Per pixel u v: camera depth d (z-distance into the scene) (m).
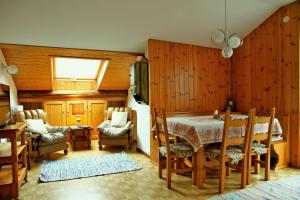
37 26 3.24
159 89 4.05
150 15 3.38
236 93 4.73
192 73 4.41
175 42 4.21
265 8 3.69
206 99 4.57
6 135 2.49
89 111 5.84
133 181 3.06
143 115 4.46
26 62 4.25
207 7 3.41
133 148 4.95
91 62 5.20
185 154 2.83
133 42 3.98
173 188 2.82
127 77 5.40
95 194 2.68
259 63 4.17
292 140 3.61
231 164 2.87
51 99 5.47
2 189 2.51
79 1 2.92
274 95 3.90
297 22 3.51
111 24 3.43
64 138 4.43
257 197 2.54
